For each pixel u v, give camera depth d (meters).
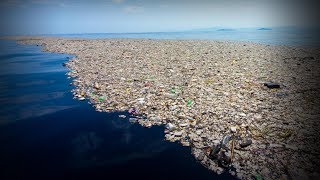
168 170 7.18
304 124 9.57
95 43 45.94
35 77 19.58
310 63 22.59
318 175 6.57
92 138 9.34
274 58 25.62
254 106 11.65
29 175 6.96
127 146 8.68
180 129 9.71
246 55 27.98
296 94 13.39
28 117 11.51
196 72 19.16
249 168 7.05
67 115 11.69
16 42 54.09
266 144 8.24
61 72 21.27
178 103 12.33
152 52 31.27
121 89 15.08
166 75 18.36
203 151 8.09
